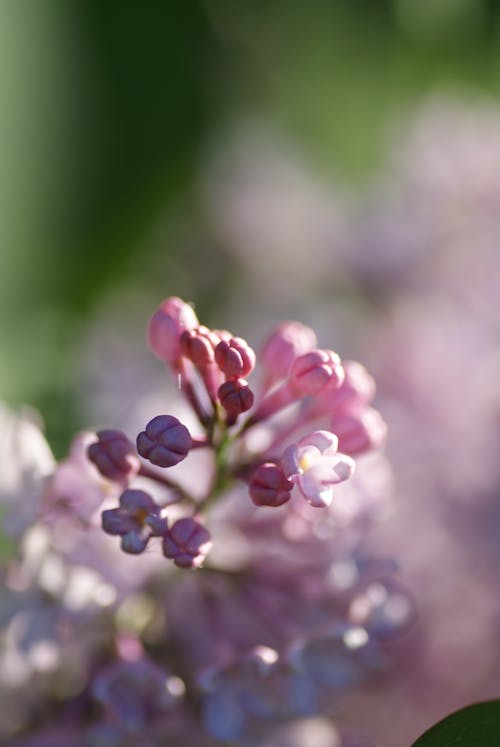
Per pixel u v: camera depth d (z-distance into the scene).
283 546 0.23
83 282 0.31
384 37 0.36
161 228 0.33
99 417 0.28
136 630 0.23
